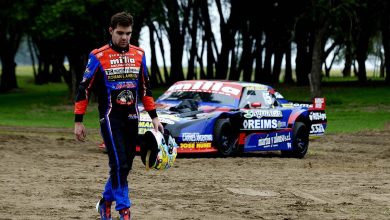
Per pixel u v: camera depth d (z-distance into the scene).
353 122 52.06
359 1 78.38
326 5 67.94
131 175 19.69
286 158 28.06
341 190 17.72
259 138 27.88
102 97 11.97
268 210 14.38
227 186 17.89
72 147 28.89
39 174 19.47
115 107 11.93
